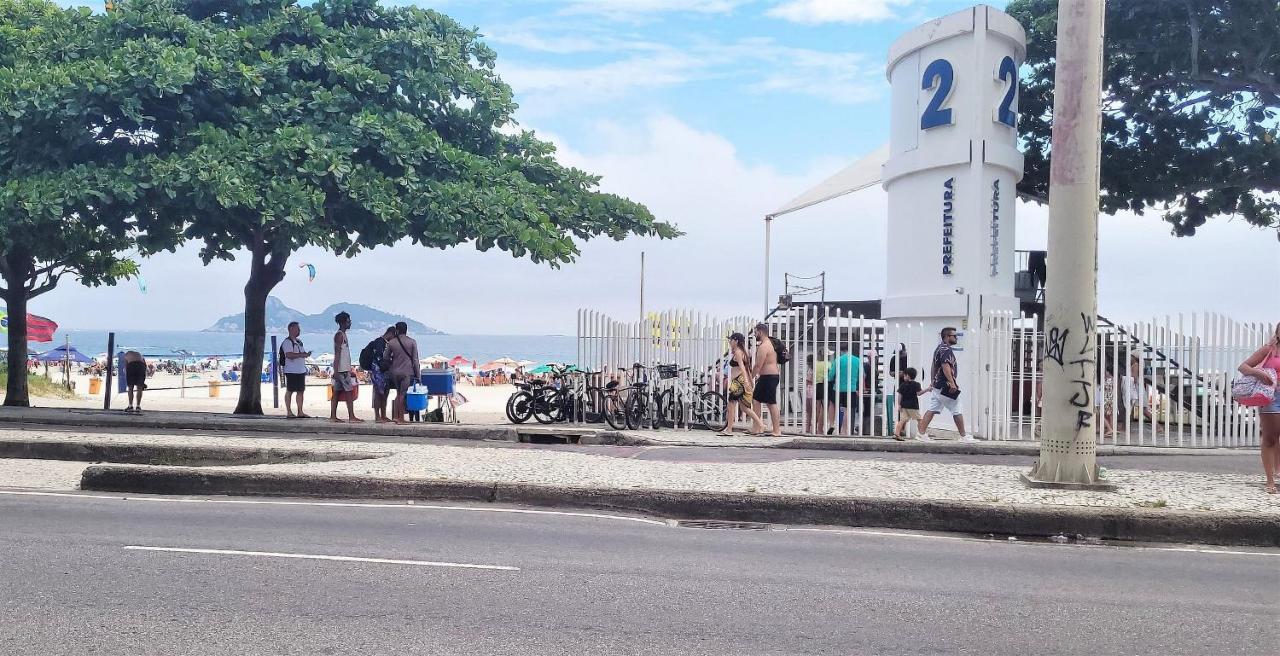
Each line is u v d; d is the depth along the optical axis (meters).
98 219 21.16
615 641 5.62
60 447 13.90
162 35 21.33
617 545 8.45
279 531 8.70
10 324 24.11
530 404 19.17
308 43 22.69
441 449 14.17
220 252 25.14
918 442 16.20
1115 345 16.89
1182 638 5.91
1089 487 10.73
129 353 21.38
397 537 8.55
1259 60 23.47
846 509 9.91
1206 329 17.19
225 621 5.86
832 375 18.02
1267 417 10.76
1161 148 26.00
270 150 19.47
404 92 22.91
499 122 24.53
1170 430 18.45
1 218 19.16
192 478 10.97
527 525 9.34
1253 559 8.48
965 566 7.92
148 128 20.83
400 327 19.03
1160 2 23.61
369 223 21.20
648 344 19.12
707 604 6.48
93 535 8.36
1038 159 26.89
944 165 20.11
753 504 10.09
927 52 20.64
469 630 5.77
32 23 23.42
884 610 6.43
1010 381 17.09
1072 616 6.38
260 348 22.59
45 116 19.30
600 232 23.69
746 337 18.56
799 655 5.43
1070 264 10.95
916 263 20.70
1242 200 26.34
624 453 14.77
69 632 5.60
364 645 5.45
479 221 20.38
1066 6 11.01
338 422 18.75
